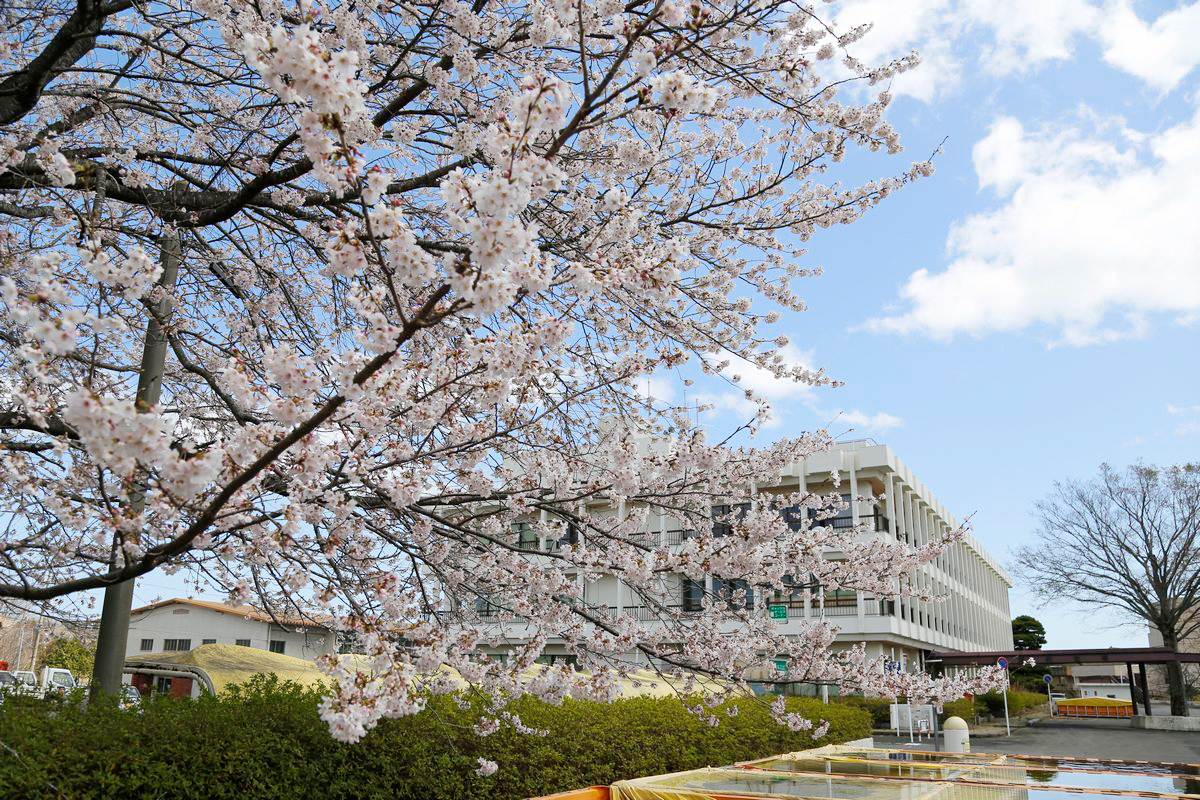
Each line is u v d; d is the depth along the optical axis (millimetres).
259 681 5727
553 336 3061
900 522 29438
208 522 2896
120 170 5457
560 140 2803
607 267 3184
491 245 2355
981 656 28906
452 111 5816
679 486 5492
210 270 6625
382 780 5316
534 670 5395
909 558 6336
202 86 5664
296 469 3271
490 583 5094
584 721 7316
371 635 3303
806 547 5398
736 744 9219
